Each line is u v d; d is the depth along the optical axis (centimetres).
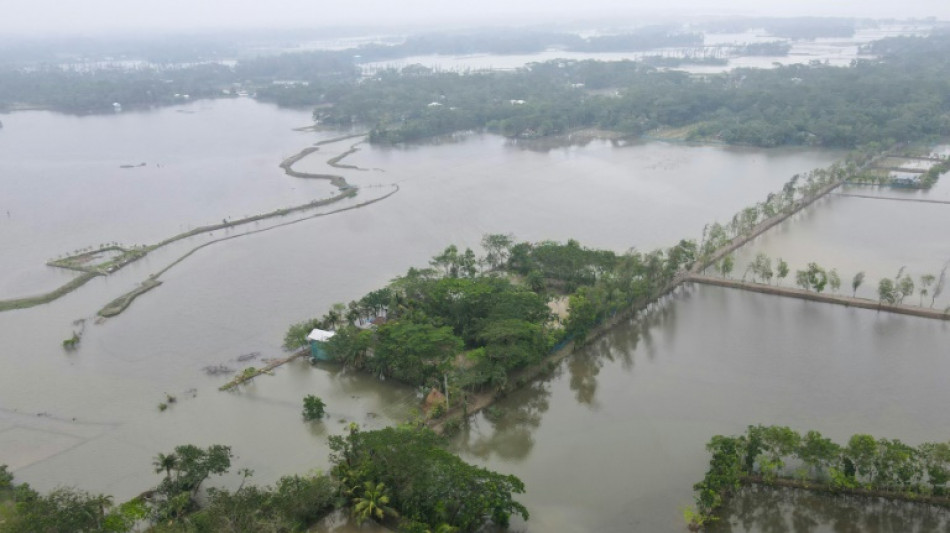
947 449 7338
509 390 10069
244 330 12444
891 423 8800
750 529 7288
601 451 8675
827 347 10862
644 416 9362
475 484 7188
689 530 7275
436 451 7669
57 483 8406
